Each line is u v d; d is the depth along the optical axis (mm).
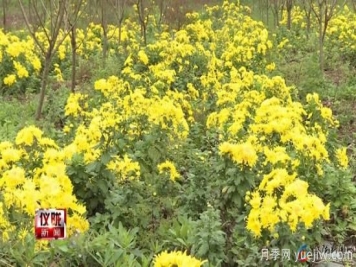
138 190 5391
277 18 18938
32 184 4262
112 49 14688
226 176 5121
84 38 15086
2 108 9594
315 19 19109
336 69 13375
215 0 25906
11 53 11242
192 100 9648
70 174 5359
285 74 11969
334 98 10734
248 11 23188
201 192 5465
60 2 9055
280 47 14531
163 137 6453
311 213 4223
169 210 5648
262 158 5629
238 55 12219
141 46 14516
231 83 9602
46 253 4250
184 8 21984
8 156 4934
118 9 15055
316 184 5914
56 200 4266
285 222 4352
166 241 5000
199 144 7723
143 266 4410
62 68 13305
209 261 4480
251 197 4918
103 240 4531
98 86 8688
